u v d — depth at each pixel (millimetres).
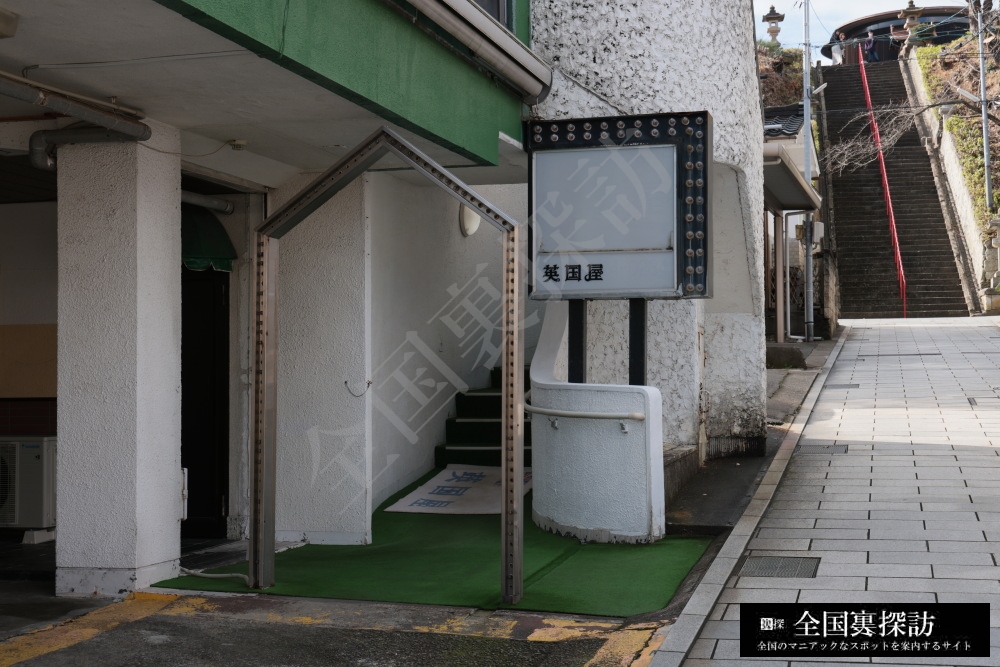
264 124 5867
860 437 9812
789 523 6855
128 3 3912
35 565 6848
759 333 9398
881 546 6148
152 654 4758
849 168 31062
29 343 8172
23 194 7820
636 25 8031
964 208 27266
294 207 5723
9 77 4629
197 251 7152
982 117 26438
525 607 5406
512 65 6723
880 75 37406
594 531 6820
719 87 8438
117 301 5703
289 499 7371
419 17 5656
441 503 8312
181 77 4891
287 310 7410
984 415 10523
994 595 5117
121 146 5688
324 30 4746
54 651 4797
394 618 5293
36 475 7875
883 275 26656
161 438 5922
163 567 5977
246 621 5258
